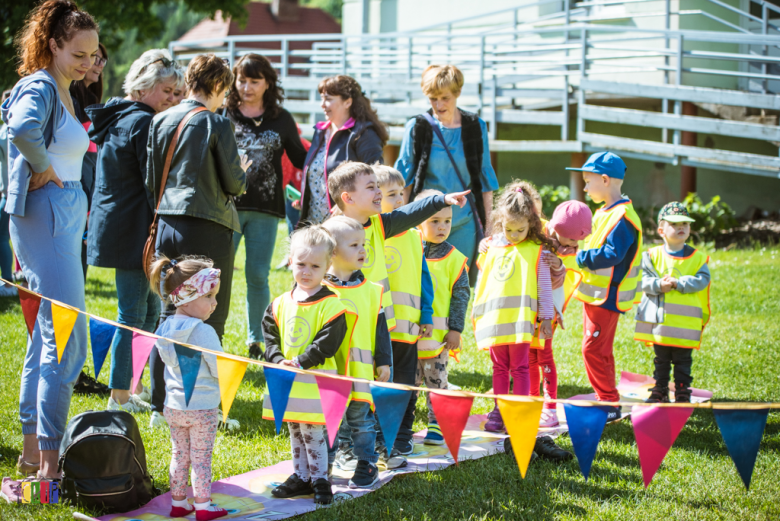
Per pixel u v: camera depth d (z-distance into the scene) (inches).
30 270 131.3
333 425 108.7
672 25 506.6
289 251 130.7
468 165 203.9
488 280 168.2
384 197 159.5
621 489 138.5
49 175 129.8
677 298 188.2
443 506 129.7
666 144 449.4
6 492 127.3
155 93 174.9
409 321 152.4
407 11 658.2
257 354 226.5
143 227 170.6
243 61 211.9
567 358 231.3
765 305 296.4
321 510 126.7
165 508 128.0
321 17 1288.1
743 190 532.4
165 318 138.4
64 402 131.6
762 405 98.1
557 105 521.7
